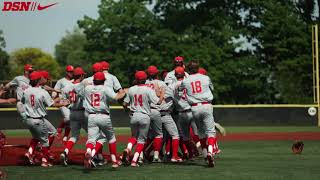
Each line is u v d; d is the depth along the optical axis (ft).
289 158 116.06
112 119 232.32
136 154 102.12
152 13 379.35
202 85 100.32
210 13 370.32
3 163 104.32
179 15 372.58
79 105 105.09
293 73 371.35
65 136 132.16
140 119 101.14
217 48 357.00
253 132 207.31
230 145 150.51
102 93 96.48
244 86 365.20
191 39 360.48
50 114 223.92
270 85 381.60
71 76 127.44
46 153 103.60
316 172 92.68
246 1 367.86
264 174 90.12
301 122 243.19
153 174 90.89
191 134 115.55
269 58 376.27
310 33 367.86
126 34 376.27
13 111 225.76
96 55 376.89
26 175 90.38
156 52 363.76
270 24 367.45
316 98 257.34
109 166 102.99
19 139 173.88
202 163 106.93
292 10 380.37
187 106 107.55
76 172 94.22
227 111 239.50
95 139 97.40
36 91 101.81
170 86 107.76
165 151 117.39
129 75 373.40
